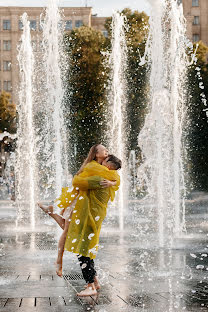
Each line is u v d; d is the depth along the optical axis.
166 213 13.98
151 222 13.34
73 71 36.22
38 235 10.66
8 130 47.53
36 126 25.28
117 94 21.92
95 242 5.08
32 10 61.47
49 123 15.97
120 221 13.63
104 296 4.91
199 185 31.38
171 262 7.03
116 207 18.83
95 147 5.36
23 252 8.10
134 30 35.94
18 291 5.13
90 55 36.25
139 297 4.84
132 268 6.54
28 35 17.55
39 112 25.92
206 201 21.94
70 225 5.11
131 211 17.03
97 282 5.23
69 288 5.29
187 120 31.45
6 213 17.05
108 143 33.12
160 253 7.93
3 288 5.28
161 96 11.15
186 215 15.30
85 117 34.91
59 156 12.98
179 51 13.17
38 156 21.95
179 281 5.66
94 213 5.12
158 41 11.38
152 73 11.30
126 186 27.34
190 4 60.34
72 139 34.34
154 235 10.49
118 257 7.52
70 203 5.21
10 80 63.38
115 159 5.35
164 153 11.40
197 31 60.41
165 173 11.44
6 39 63.06
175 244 9.02
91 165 5.18
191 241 9.41
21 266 6.73
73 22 61.25
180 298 4.80
